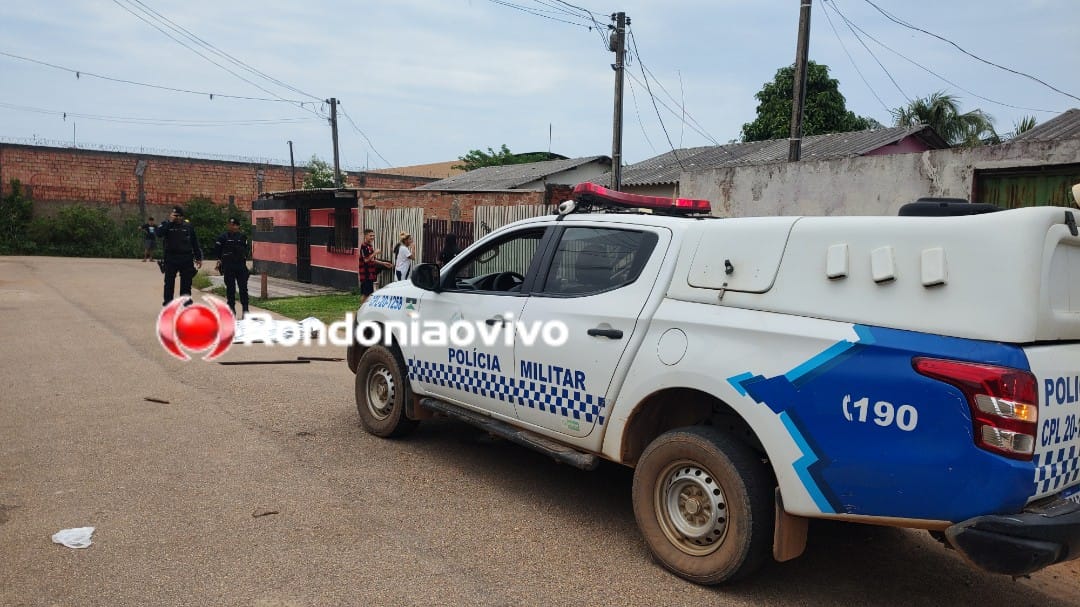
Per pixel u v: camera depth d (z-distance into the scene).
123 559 3.65
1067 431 2.97
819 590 3.66
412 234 17.20
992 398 2.78
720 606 3.44
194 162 38.59
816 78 23.77
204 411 6.48
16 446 5.36
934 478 2.90
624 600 3.46
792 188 11.51
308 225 21.77
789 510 3.28
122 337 10.31
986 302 2.89
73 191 35.66
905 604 3.57
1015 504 2.80
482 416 4.99
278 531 4.05
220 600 3.29
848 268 3.25
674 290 3.85
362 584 3.49
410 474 5.08
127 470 4.92
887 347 3.03
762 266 3.54
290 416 6.43
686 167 19.67
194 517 4.19
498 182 26.16
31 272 22.72
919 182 10.11
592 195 4.64
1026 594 3.75
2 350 9.09
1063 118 13.07
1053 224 2.93
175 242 12.56
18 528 3.97
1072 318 3.04
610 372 3.98
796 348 3.27
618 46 18.14
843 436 3.11
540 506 4.60
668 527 3.76
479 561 3.80
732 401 3.42
